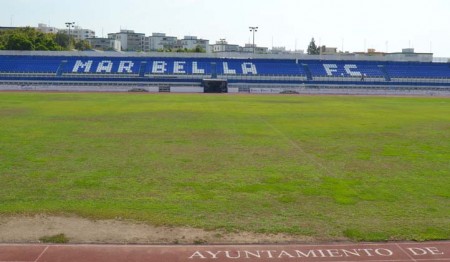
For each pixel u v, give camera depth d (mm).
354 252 12016
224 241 12695
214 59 102125
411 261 11477
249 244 12516
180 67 98062
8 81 88125
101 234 13070
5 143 27422
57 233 13094
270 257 11680
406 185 18969
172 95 76562
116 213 14906
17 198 16438
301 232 13414
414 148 27688
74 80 90750
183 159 23656
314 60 103875
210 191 17719
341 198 16938
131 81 92062
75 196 16781
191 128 35125
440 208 15867
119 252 11844
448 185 19031
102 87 87188
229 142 29016
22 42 111250
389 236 13133
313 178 20000
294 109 52188
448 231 13570
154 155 24547
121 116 42594
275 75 96375
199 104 57438
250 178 19891
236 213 15094
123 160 23172
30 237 12773
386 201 16641
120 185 18422
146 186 18328
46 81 89750
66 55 98625
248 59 102875
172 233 13227
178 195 17109
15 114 42938
